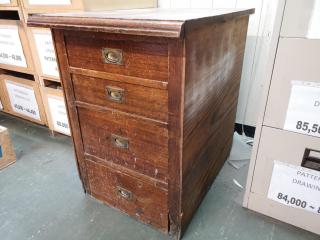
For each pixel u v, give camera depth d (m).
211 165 1.08
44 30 1.20
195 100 0.74
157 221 0.93
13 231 0.97
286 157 0.84
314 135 0.76
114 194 1.00
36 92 1.48
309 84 0.71
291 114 0.77
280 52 0.71
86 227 0.98
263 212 1.00
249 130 1.53
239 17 0.94
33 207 1.07
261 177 0.93
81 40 0.74
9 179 1.24
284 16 0.67
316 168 0.81
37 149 1.48
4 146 1.29
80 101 0.86
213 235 0.94
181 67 0.62
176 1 1.41
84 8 1.00
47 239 0.94
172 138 0.73
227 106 1.11
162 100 0.70
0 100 1.75
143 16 0.67
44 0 1.12
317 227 0.90
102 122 0.86
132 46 0.67
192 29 0.59
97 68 0.76
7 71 1.67
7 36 1.39
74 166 1.32
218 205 1.07
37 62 1.34
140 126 0.78
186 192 0.86
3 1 1.28
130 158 0.87
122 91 0.75
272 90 0.77
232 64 1.03
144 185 0.88
